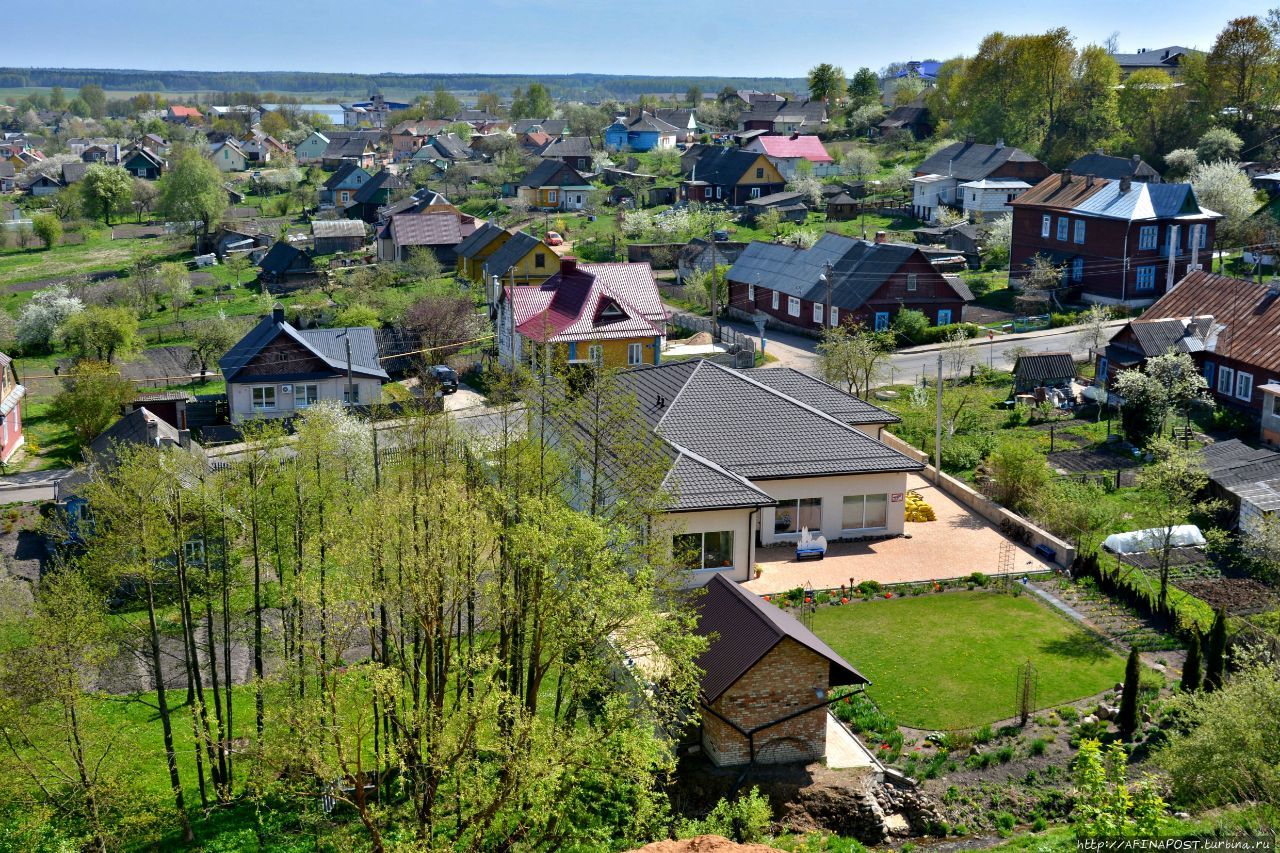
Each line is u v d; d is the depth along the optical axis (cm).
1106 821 2636
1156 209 8762
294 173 18888
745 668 3144
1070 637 3947
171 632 3778
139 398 6831
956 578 4434
